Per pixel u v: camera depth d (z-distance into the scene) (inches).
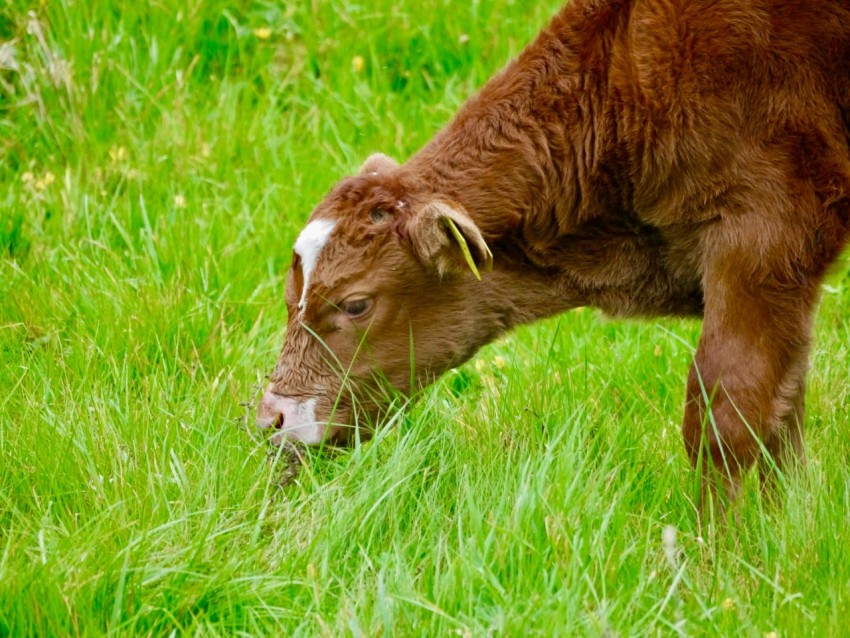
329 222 678.5
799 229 677.9
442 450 721.0
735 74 679.1
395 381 695.1
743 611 584.4
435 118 1066.7
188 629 578.9
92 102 1048.8
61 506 674.8
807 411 797.9
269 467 693.9
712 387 684.1
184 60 1116.5
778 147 679.1
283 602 609.9
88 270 901.2
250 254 938.7
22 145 1034.7
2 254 915.4
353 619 559.8
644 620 574.6
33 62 1053.2
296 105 1099.9
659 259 730.8
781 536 639.8
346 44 1128.2
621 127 697.6
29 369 797.9
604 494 666.2
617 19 706.8
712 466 684.1
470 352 721.0
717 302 687.7
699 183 685.9
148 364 825.5
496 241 711.7
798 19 678.5
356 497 662.5
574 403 761.6
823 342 861.8
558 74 713.0
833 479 693.9
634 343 866.1
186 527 647.1
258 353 839.7
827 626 572.1
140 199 941.2
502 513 645.9
